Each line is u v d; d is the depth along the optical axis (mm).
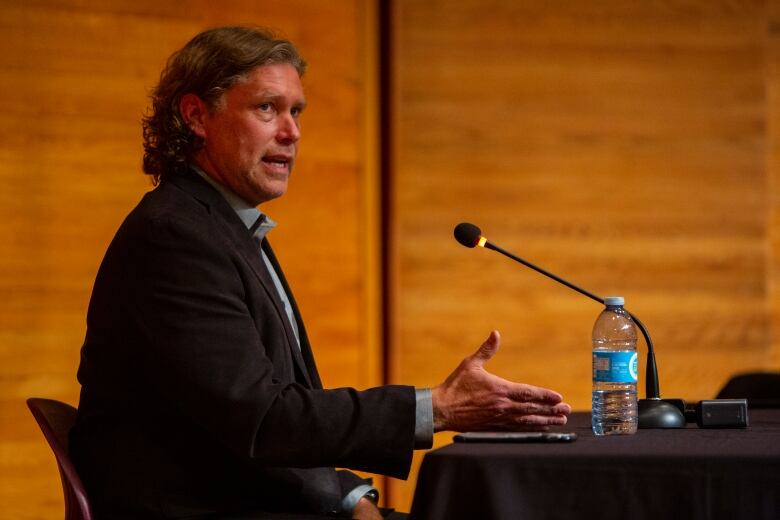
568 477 5004
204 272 6113
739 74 15930
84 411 6402
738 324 15953
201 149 6918
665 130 15711
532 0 15352
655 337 15688
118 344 6191
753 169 15984
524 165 15312
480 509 4996
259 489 6285
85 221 13492
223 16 14070
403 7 14961
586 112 15492
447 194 15102
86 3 13500
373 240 14898
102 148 13555
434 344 15062
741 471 4930
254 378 5914
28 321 13234
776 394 9602
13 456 13133
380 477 14898
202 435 6184
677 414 6637
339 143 14680
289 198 14422
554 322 15398
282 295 7281
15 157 13188
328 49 14602
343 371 14664
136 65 13695
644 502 4965
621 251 15578
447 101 15102
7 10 13180
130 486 6102
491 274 15219
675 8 15750
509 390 5941
